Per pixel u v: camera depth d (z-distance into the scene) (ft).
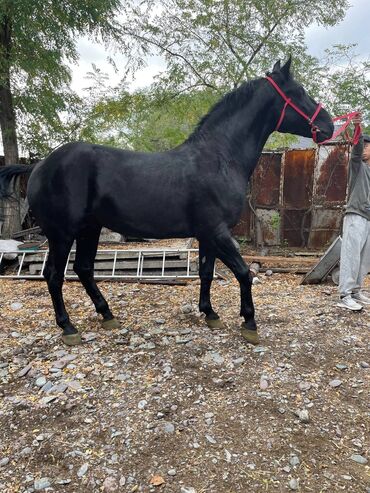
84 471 6.33
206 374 8.82
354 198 12.62
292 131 10.28
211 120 9.95
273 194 22.81
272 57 24.35
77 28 21.42
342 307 12.88
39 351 10.14
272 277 17.30
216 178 9.45
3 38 20.79
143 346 10.16
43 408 7.79
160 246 20.97
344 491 5.98
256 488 5.99
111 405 7.82
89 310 13.20
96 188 9.42
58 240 9.78
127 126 32.19
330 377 8.87
